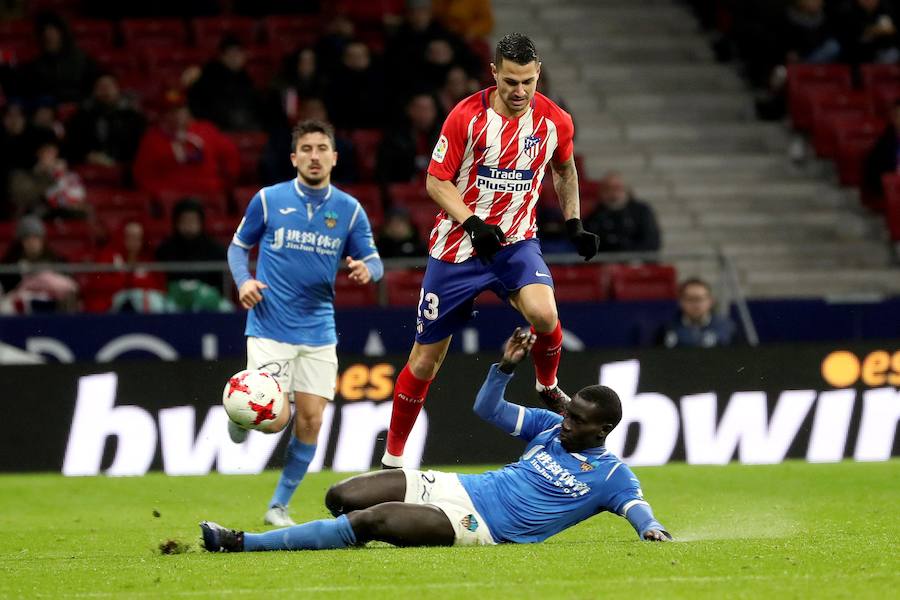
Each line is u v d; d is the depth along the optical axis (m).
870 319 54.22
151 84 67.69
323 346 31.70
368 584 21.19
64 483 42.91
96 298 50.56
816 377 47.56
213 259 51.28
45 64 64.12
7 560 26.00
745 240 66.75
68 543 29.06
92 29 70.25
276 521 31.50
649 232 56.16
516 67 26.83
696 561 23.23
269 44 70.25
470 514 25.39
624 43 75.88
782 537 27.55
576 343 51.47
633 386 46.81
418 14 65.19
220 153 60.69
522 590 20.45
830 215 67.94
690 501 36.44
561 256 51.56
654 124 71.81
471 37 72.38
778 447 47.25
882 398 47.84
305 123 31.52
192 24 70.75
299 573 22.31
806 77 72.38
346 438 45.72
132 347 48.31
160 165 59.50
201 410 45.62
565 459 25.91
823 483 40.66
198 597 20.44
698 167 70.31
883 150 66.50
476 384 46.41
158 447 45.53
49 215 56.72
